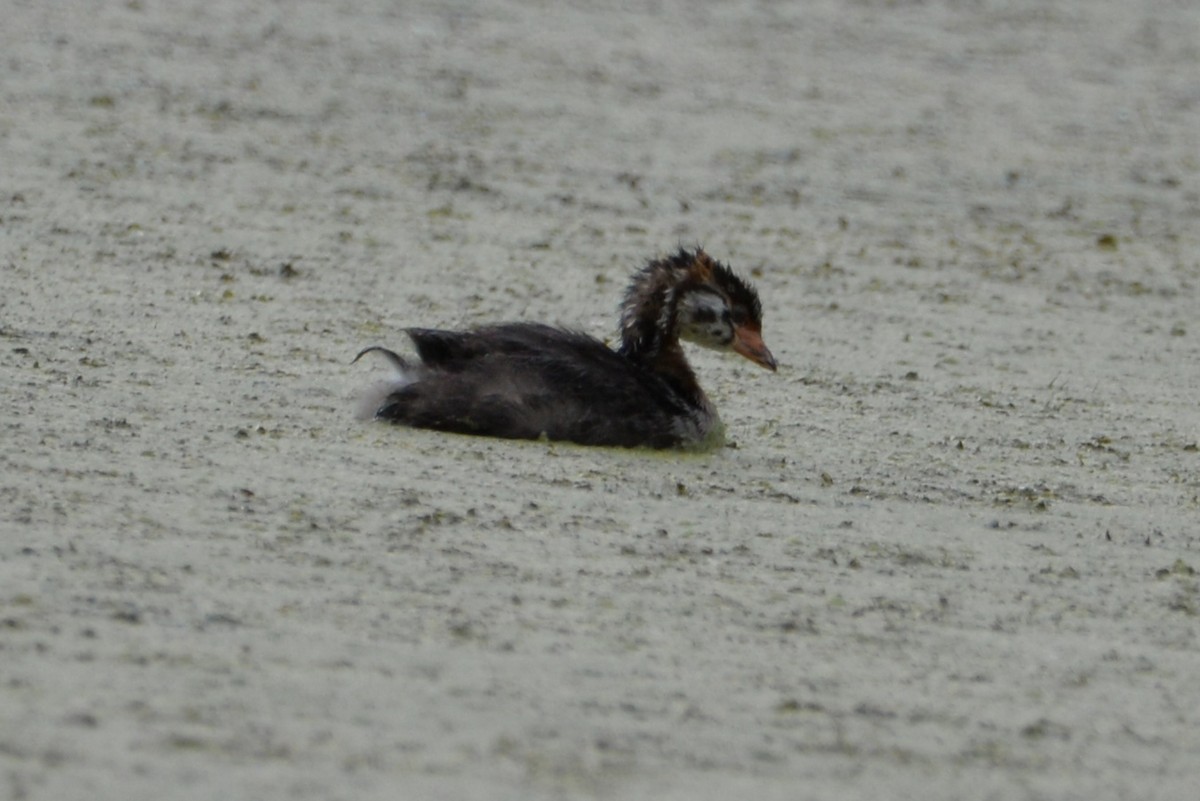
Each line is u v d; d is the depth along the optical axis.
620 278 23.08
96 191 24.42
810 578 11.87
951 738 9.14
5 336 16.86
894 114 36.31
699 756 8.53
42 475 12.35
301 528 11.73
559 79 36.62
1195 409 18.94
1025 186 31.42
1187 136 36.31
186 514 11.78
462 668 9.43
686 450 15.31
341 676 9.12
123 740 7.99
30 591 9.91
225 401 15.24
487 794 7.80
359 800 7.60
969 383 19.38
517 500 12.99
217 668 9.03
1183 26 47.97
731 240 25.97
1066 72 41.78
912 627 11.00
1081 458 16.42
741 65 39.69
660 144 31.97
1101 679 10.32
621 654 9.94
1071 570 12.62
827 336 21.09
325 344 18.05
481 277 22.38
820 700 9.52
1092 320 23.08
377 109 32.38
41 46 34.44
